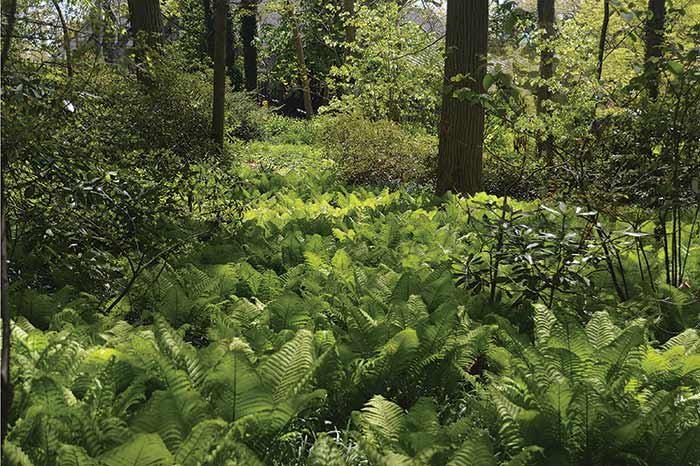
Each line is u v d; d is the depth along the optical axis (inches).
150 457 142.6
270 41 1772.9
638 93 306.2
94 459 143.6
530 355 213.9
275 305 258.1
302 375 194.4
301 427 194.7
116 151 363.9
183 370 194.4
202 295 283.0
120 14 336.2
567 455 171.6
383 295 285.6
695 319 281.4
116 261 299.1
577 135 337.1
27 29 278.1
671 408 182.7
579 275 270.7
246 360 176.9
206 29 1681.8
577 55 542.3
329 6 1022.4
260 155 943.7
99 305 274.7
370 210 505.7
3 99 244.5
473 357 227.6
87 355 195.0
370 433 175.2
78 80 294.5
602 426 176.1
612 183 301.1
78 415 162.1
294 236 375.6
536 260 275.6
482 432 169.9
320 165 844.6
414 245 378.9
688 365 209.6
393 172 709.9
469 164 577.3
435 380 221.3
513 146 593.6
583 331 221.8
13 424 164.7
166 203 378.0
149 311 272.1
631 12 302.8
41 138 263.6
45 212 287.1
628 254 326.0
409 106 820.6
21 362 184.2
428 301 279.4
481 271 284.0
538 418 176.4
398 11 849.5
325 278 307.3
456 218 473.1
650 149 309.6
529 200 558.9
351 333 231.9
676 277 314.5
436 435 168.9
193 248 365.1
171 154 397.4
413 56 777.6
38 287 295.6
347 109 780.6
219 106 638.5
